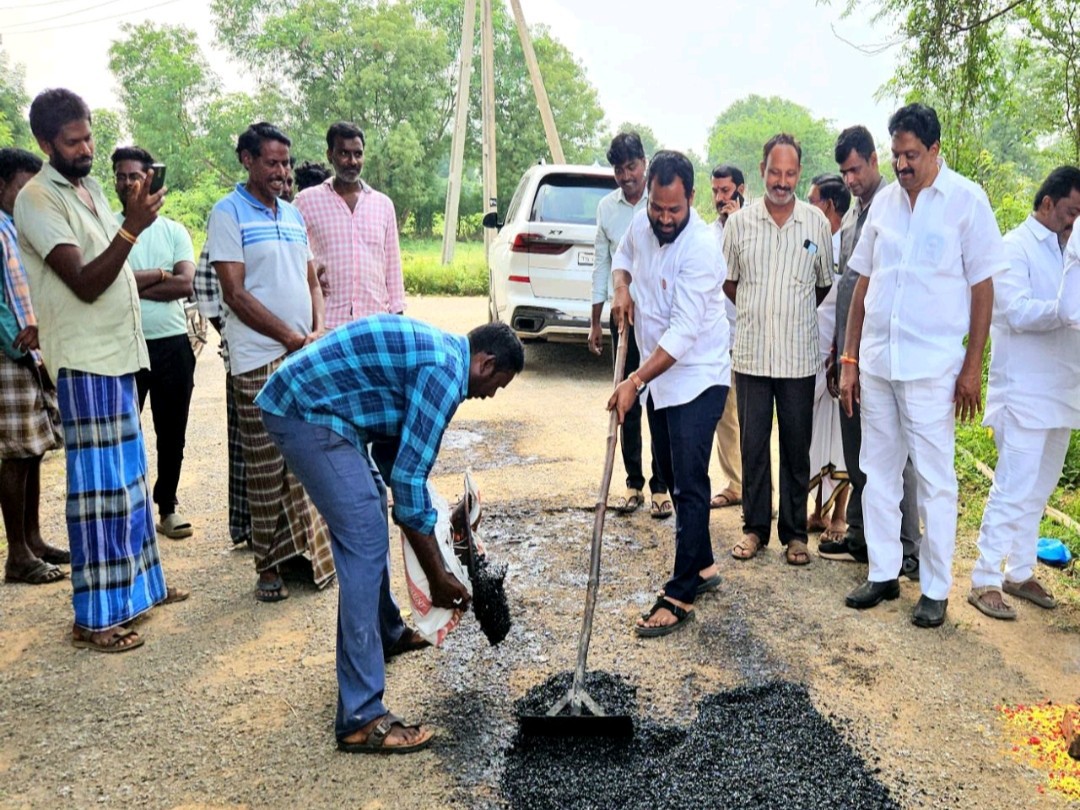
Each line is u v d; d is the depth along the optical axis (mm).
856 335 4348
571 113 43469
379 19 40125
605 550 4961
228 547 5051
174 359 4980
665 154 3871
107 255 3627
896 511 4180
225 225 4145
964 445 6562
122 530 3906
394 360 2965
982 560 4199
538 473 6324
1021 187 9391
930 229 3879
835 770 3010
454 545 3396
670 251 3988
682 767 3039
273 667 3713
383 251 5336
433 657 3787
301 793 2924
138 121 40625
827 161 52406
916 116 3762
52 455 6887
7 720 3336
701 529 3979
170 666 3727
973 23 6980
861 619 4105
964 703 3424
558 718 3162
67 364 3740
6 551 4996
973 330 3900
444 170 45062
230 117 40188
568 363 10352
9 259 4414
